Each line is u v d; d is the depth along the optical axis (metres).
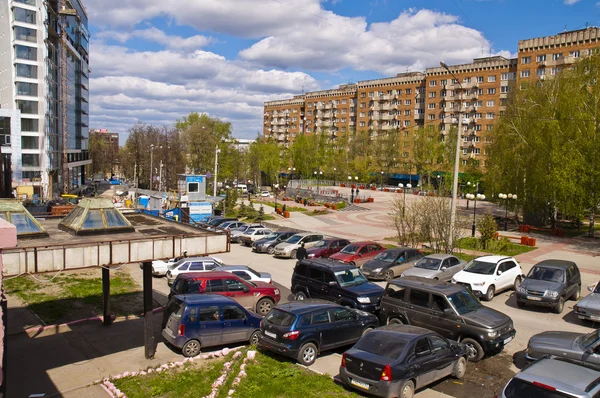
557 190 37.12
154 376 11.05
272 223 45.44
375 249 25.11
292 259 28.03
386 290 14.36
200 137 80.00
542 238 36.00
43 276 22.42
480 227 30.88
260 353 12.45
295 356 11.57
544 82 46.94
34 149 72.62
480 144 93.31
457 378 11.19
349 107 130.25
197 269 20.80
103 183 122.25
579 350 10.70
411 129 108.56
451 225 24.50
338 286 15.75
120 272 23.80
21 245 10.41
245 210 52.25
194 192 44.44
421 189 48.41
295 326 11.65
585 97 37.72
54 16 80.25
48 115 76.56
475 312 12.77
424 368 10.10
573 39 78.94
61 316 16.00
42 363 12.09
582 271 24.59
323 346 12.12
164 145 93.56
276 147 110.75
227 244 13.26
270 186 112.00
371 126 118.56
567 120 38.03
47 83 75.56
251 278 18.59
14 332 14.27
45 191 73.19
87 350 13.05
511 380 8.45
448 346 10.97
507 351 13.18
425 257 21.59
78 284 20.92
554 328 15.27
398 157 102.06
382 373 9.43
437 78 101.25
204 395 9.99
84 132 111.31
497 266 19.59
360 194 76.75
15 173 66.44
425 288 13.43
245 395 9.79
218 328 12.78
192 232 13.52
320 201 67.75
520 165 42.31
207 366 11.70
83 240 11.51
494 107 91.75
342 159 105.75
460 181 74.81
